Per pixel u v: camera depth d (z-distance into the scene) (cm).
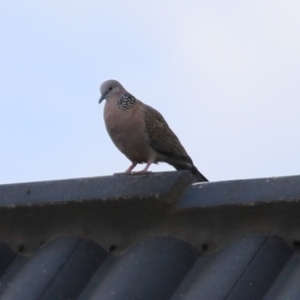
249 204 804
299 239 798
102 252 888
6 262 920
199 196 838
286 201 784
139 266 833
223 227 838
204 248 840
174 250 842
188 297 775
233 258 797
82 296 836
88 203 880
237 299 748
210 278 786
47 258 886
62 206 900
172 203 849
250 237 816
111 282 824
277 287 759
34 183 912
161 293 802
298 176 789
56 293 838
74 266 866
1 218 953
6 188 924
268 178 806
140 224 882
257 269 777
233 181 826
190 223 855
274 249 795
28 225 941
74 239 904
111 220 895
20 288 854
